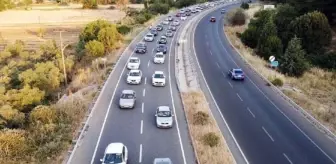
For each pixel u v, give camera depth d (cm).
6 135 2411
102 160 2264
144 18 9762
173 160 2431
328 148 2803
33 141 2472
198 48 6844
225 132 3025
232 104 3750
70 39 7650
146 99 3684
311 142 2898
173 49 6544
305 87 4622
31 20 10906
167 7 12512
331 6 7200
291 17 7306
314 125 3262
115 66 4962
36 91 3925
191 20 10888
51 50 6153
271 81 4616
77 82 4325
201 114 3188
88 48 5619
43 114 2883
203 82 4547
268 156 2623
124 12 12681
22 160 2283
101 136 2755
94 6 14088
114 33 6216
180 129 2961
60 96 4059
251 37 7406
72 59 5378
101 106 3412
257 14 10212
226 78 4791
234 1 17112
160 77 4219
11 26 9712
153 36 7469
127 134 2820
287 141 2898
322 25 6297
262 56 6406
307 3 7475
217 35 8412
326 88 4678
